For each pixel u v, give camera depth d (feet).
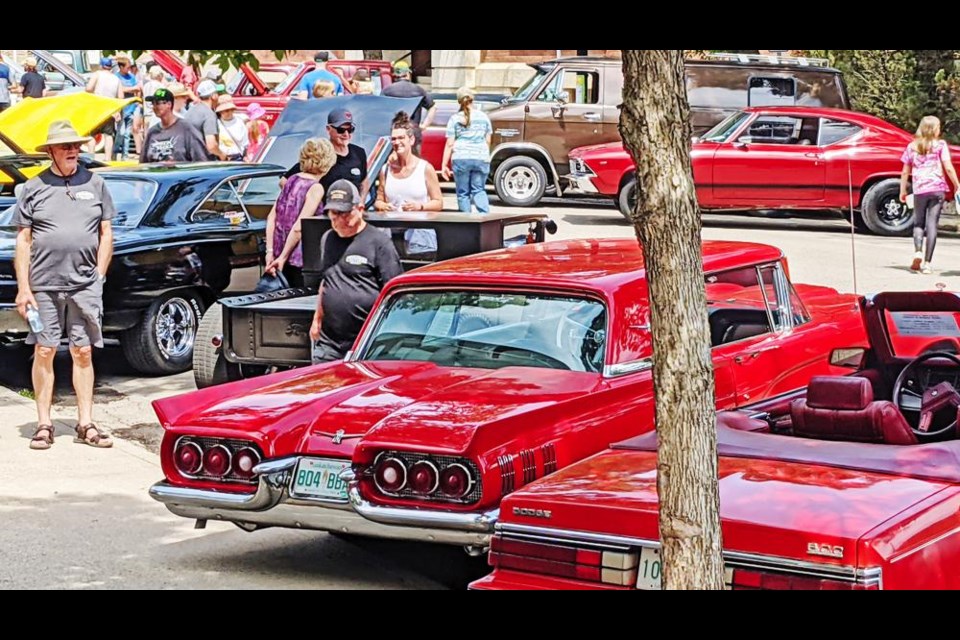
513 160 81.71
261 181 45.91
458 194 63.36
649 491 17.43
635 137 12.78
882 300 25.02
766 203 73.61
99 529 27.40
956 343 25.11
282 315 34.55
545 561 17.35
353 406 23.21
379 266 29.89
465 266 27.02
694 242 12.87
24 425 36.94
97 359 45.98
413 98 50.47
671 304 12.85
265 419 23.27
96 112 53.62
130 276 41.09
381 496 21.76
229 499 23.06
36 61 96.68
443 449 20.84
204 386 37.50
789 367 28.17
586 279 25.08
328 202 29.45
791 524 15.72
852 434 19.33
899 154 72.69
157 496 23.70
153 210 42.55
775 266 29.19
